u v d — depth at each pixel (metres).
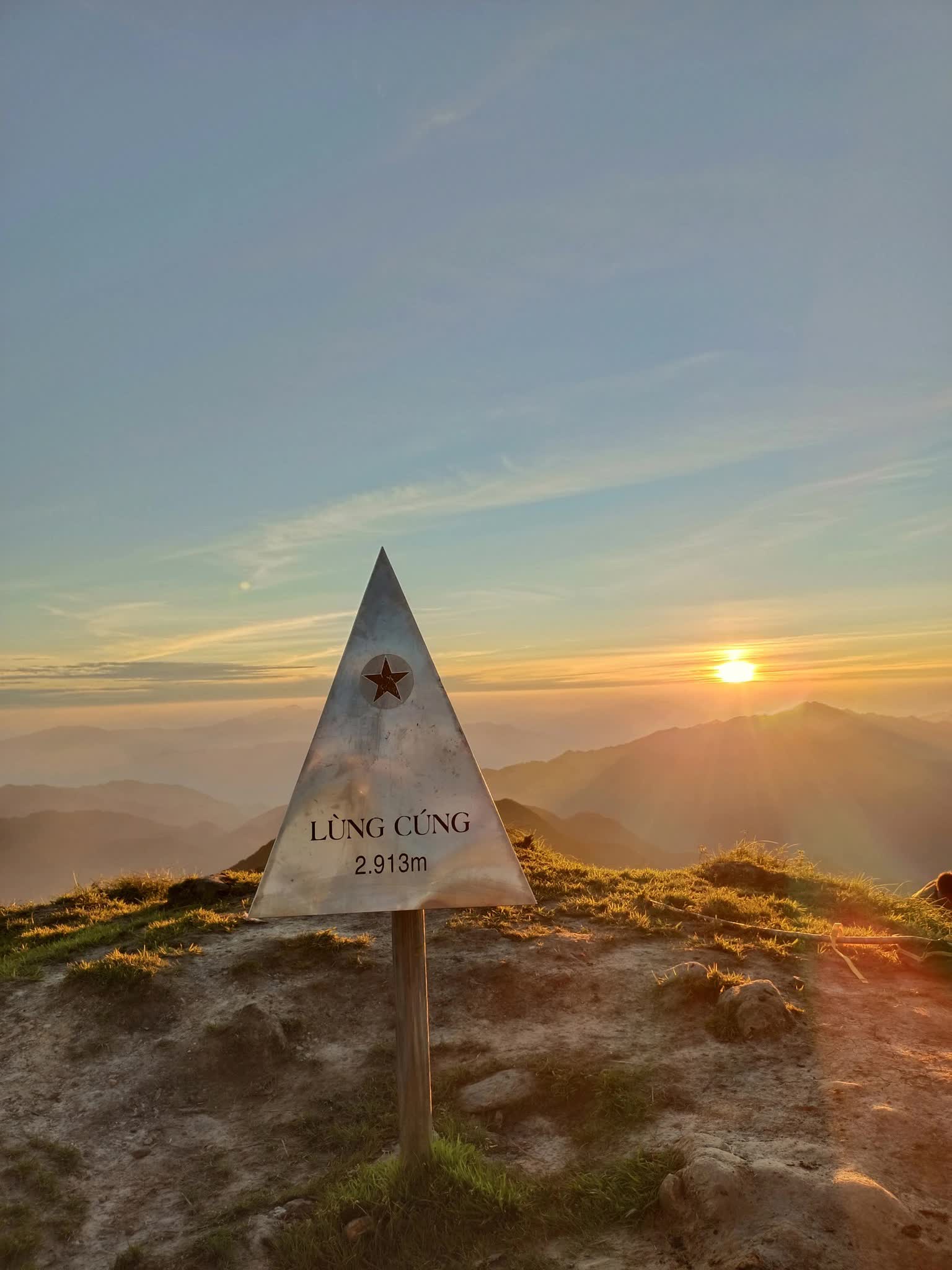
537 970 2.12
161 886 3.71
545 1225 1.25
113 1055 1.93
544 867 3.25
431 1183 1.32
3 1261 1.36
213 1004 2.08
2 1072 1.88
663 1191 1.21
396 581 1.38
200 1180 1.54
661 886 3.06
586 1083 1.59
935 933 2.57
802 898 2.97
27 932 2.97
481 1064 1.74
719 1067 1.60
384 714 1.33
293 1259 1.26
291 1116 1.71
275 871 1.28
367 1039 1.96
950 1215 1.12
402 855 1.29
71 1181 1.56
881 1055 1.59
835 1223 1.08
